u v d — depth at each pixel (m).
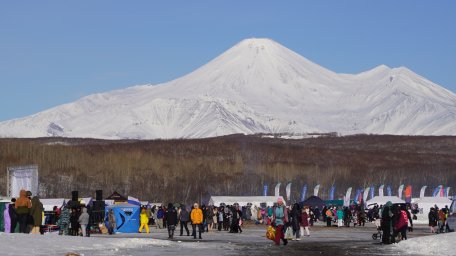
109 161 167.12
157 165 173.62
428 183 191.00
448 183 191.62
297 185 173.75
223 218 62.06
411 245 37.28
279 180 175.12
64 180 149.12
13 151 154.75
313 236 51.38
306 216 50.88
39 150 160.75
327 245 40.16
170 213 48.06
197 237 49.84
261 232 58.59
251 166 186.62
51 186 145.12
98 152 182.12
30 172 58.28
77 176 152.25
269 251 35.72
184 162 183.62
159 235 53.00
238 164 189.00
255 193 161.75
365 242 43.12
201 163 185.25
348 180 186.75
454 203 53.22
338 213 71.12
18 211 38.97
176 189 158.75
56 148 168.62
